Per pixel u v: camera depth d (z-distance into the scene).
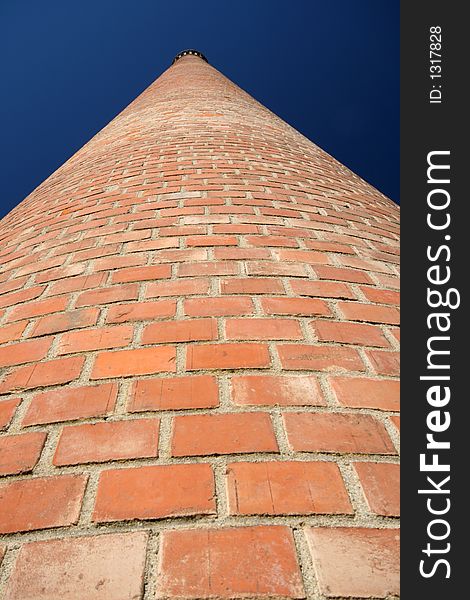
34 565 0.55
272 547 0.56
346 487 0.65
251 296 1.06
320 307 1.04
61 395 0.80
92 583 0.52
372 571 0.55
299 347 0.91
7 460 0.68
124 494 0.62
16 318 1.06
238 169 1.99
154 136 2.64
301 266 1.21
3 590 0.52
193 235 1.35
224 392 0.79
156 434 0.71
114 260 1.24
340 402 0.79
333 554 0.56
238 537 0.57
